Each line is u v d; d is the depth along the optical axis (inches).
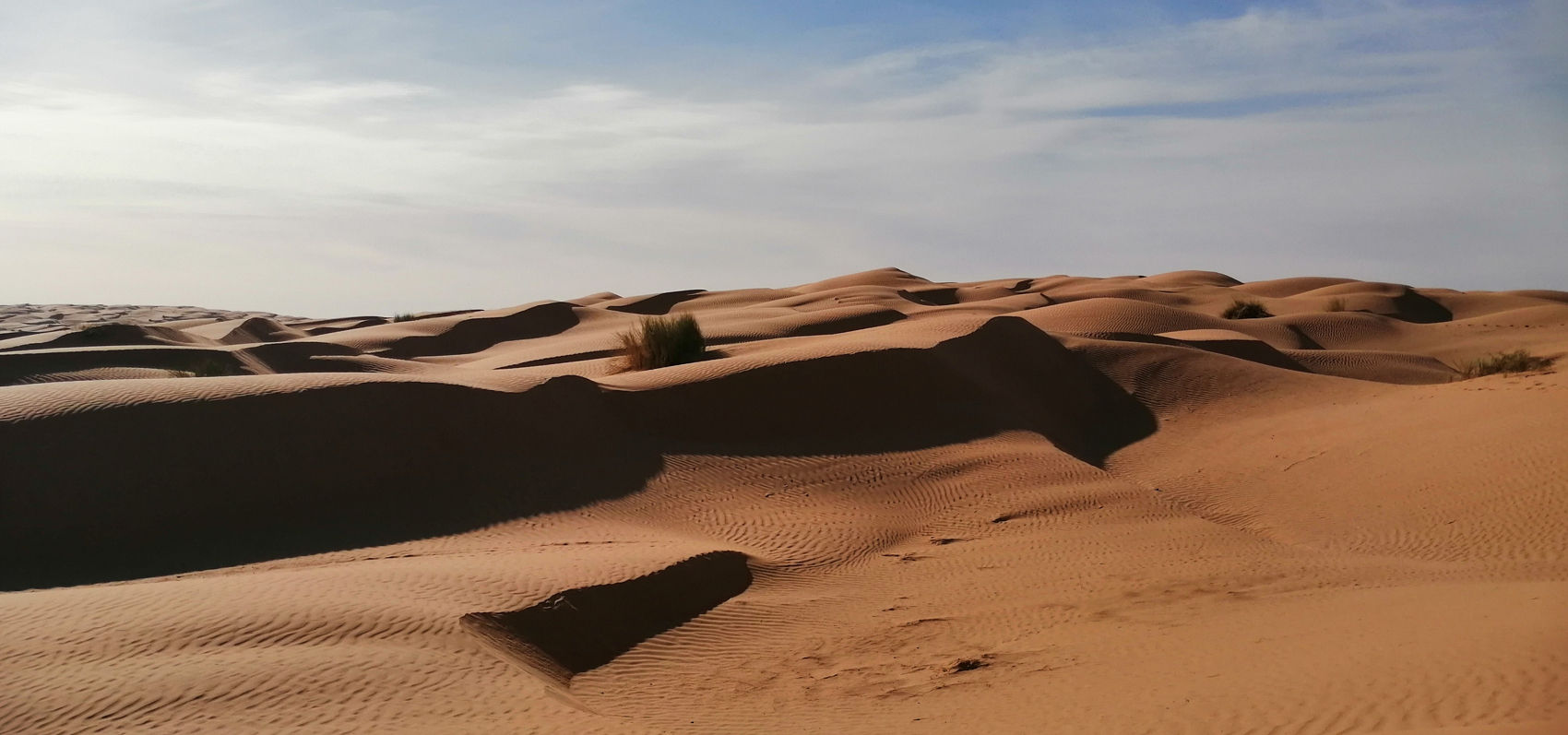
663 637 531.8
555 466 833.5
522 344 2260.1
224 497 719.7
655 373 1023.0
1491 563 603.8
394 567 550.6
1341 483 825.5
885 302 2709.2
